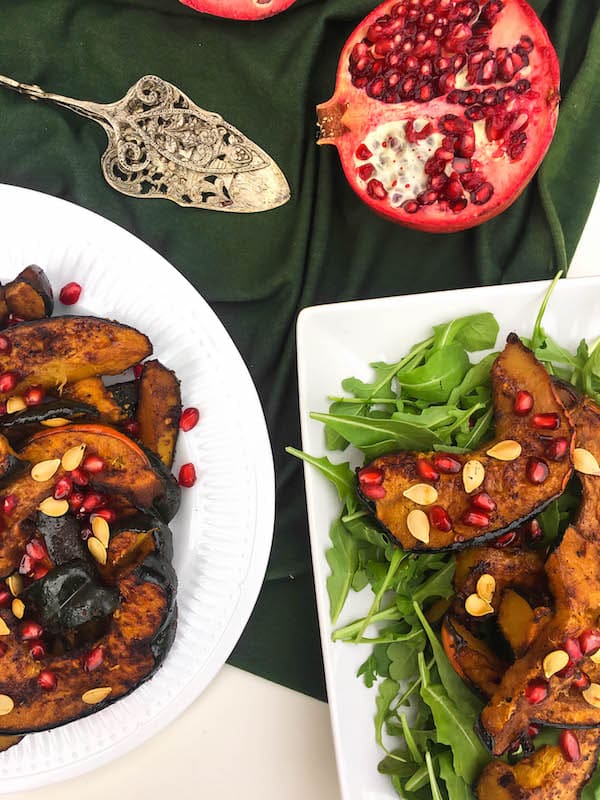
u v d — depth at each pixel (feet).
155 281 1.08
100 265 1.07
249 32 1.12
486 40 1.05
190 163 1.13
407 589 1.04
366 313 1.05
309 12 1.11
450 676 1.01
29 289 0.97
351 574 1.04
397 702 1.07
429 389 1.05
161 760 1.19
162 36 1.12
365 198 1.07
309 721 1.19
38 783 1.11
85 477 0.94
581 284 1.06
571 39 1.15
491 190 1.07
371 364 1.08
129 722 1.11
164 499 1.01
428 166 1.07
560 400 0.95
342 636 1.03
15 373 0.93
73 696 0.97
